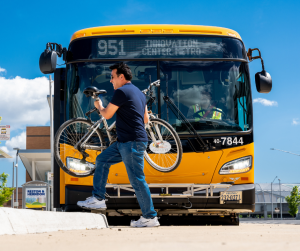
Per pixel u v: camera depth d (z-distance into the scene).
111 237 2.99
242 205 6.49
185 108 6.74
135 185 4.68
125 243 2.23
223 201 6.45
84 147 5.91
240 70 6.99
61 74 7.25
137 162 4.64
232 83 6.90
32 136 57.94
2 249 2.01
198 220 7.39
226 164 6.62
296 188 64.12
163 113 6.70
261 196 77.00
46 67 6.48
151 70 6.84
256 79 7.21
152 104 6.71
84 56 6.87
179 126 6.66
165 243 2.00
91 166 6.29
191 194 6.29
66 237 3.00
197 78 6.86
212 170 6.59
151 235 3.28
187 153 6.59
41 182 24.53
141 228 4.70
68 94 6.78
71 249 1.93
